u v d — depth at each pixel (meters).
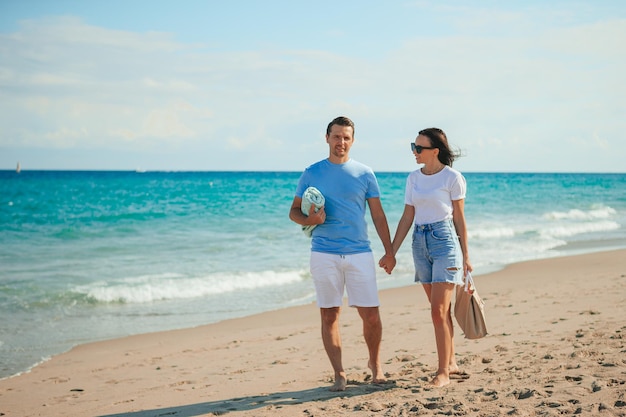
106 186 69.00
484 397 4.09
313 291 12.81
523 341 6.28
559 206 42.25
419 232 4.69
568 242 21.67
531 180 110.12
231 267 15.52
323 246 4.80
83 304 11.54
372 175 4.84
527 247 20.08
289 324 9.51
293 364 6.45
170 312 10.92
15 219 27.08
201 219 28.20
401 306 10.34
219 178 113.06
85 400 5.66
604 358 4.99
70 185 70.38
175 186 71.31
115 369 7.11
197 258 17.03
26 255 17.38
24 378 6.88
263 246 19.56
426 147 4.64
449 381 4.66
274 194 53.56
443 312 4.59
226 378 6.02
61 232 22.64
